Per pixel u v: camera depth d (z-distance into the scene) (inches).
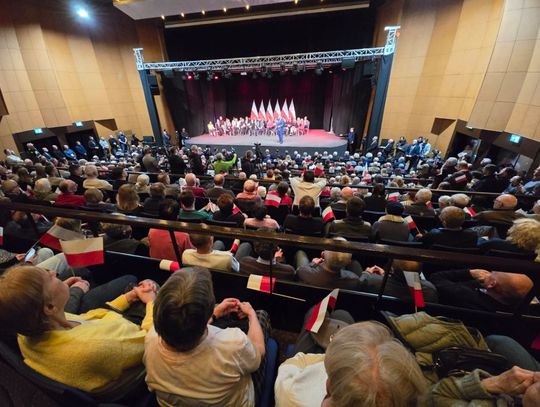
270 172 230.8
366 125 513.7
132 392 41.1
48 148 455.5
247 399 39.2
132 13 398.0
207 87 641.0
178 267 71.5
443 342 40.2
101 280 83.2
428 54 414.6
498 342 44.1
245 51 512.4
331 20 455.8
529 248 74.3
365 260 107.3
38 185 153.6
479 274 67.0
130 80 553.0
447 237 88.0
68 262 61.9
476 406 30.2
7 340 38.1
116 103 543.2
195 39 512.4
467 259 46.7
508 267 44.9
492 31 328.5
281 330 74.1
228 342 36.6
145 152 386.9
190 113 614.5
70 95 473.7
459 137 389.1
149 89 525.0
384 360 23.8
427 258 48.5
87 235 95.4
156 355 35.5
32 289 33.7
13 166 261.7
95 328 39.4
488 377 32.6
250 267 73.5
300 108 655.1
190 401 34.7
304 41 482.3
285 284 64.7
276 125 567.2
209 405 34.8
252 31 485.7
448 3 378.9
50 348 35.6
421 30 412.5
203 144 558.3
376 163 378.3
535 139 273.6
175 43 522.3
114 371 37.7
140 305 53.3
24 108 410.3
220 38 502.6
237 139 588.7
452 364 37.4
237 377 36.4
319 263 73.9
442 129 412.2
